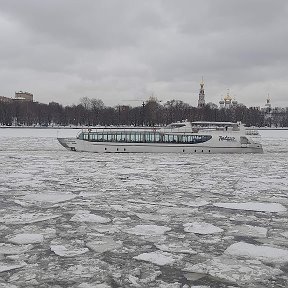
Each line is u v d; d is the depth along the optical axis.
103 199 15.00
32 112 142.12
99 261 8.48
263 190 17.17
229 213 12.91
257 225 11.48
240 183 19.14
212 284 7.34
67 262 8.41
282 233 10.67
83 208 13.42
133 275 7.74
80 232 10.63
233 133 42.56
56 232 10.61
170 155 37.22
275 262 8.46
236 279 7.57
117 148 41.03
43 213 12.66
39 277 7.60
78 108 141.62
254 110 153.00
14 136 73.19
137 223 11.62
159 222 11.76
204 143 41.28
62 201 14.54
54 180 19.70
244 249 9.28
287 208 13.63
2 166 26.03
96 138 41.41
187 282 7.43
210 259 8.64
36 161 29.81
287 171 24.27
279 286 7.26
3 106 135.88
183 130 44.06
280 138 77.00
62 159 31.75
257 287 7.21
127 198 15.25
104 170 24.19
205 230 10.91
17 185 18.06
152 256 8.81
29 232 10.58
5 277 7.58
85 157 33.97
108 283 7.36
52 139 63.22
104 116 135.50
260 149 42.09
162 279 7.57
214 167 26.44
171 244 9.68
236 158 34.28
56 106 150.25
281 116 164.75
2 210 13.07
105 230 10.84
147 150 41.16
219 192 16.67
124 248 9.35
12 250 9.13
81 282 7.38
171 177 21.22
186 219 12.12
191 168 25.75
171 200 14.93
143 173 22.86
